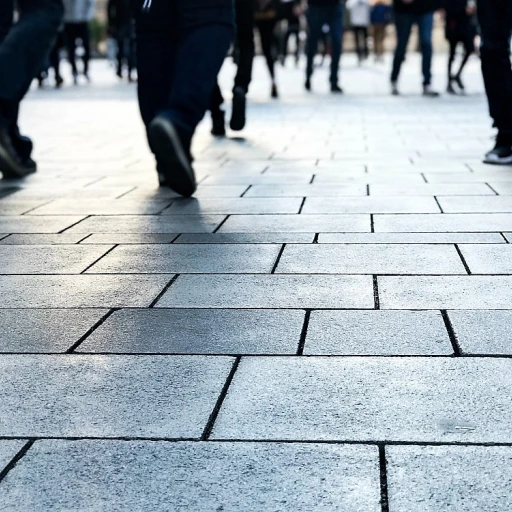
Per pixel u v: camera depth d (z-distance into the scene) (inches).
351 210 147.2
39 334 88.3
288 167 200.4
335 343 83.0
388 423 65.4
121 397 71.7
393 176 182.7
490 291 98.5
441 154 215.8
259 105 385.4
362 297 97.6
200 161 213.9
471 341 82.7
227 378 75.2
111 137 272.8
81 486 57.2
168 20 157.5
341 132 271.9
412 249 118.9
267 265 112.7
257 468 58.9
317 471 58.2
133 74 737.0
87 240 130.0
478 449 60.8
